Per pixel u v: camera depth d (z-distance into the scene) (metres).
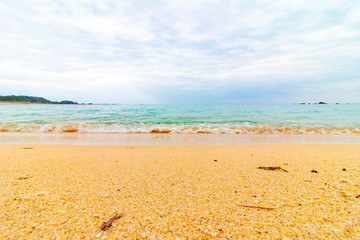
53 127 12.90
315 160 4.68
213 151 6.24
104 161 4.50
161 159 4.84
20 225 1.84
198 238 1.73
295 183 3.03
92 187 2.83
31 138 9.54
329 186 2.85
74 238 1.69
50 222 1.91
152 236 1.76
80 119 17.69
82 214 2.08
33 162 4.22
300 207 2.25
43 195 2.50
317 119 19.20
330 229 1.82
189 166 4.13
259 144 8.36
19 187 2.74
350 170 3.70
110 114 23.58
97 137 10.28
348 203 2.30
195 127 13.74
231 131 12.79
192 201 2.44
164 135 11.38
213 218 2.05
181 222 1.98
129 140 9.44
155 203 2.37
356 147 7.26
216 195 2.61
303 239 1.69
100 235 1.75
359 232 1.76
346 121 17.52
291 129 13.29
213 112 29.02
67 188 2.77
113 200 2.43
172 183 3.06
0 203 2.25
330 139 10.13
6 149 6.04
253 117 21.39
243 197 2.54
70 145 7.52
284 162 4.48
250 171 3.74
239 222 1.97
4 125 13.12
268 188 2.84
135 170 3.77
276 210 2.19
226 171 3.75
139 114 24.30
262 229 1.85
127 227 1.88
